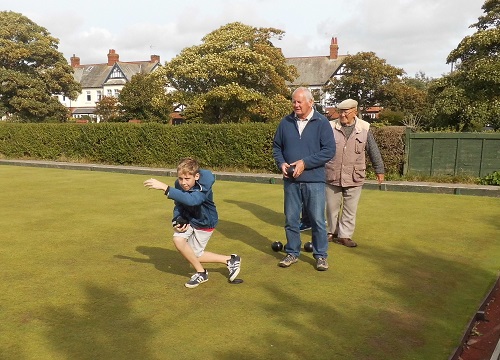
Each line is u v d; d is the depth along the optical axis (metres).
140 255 4.75
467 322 3.15
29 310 3.33
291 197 4.31
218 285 3.86
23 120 30.56
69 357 2.66
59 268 4.31
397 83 31.08
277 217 6.70
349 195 5.10
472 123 15.50
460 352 2.81
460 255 4.76
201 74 20.69
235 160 13.16
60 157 16.83
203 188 3.63
